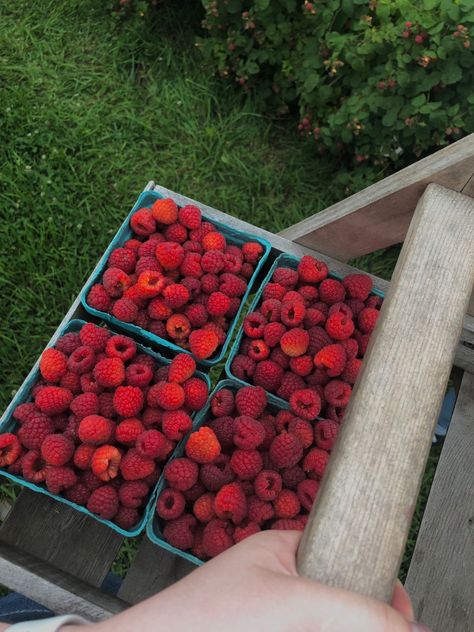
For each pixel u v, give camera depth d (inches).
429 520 55.9
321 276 52.5
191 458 43.6
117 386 45.3
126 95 89.2
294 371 48.7
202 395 45.3
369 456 26.5
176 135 88.5
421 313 32.3
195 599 19.3
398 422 27.9
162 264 50.1
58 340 48.2
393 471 26.2
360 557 23.6
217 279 51.5
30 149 82.4
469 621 51.2
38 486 43.0
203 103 90.3
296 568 23.4
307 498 43.1
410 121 67.6
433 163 38.9
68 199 80.1
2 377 70.3
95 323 54.8
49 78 88.2
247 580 20.1
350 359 48.6
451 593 52.4
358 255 56.1
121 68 91.1
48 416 44.9
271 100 91.4
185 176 85.6
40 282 75.1
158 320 50.2
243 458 42.4
